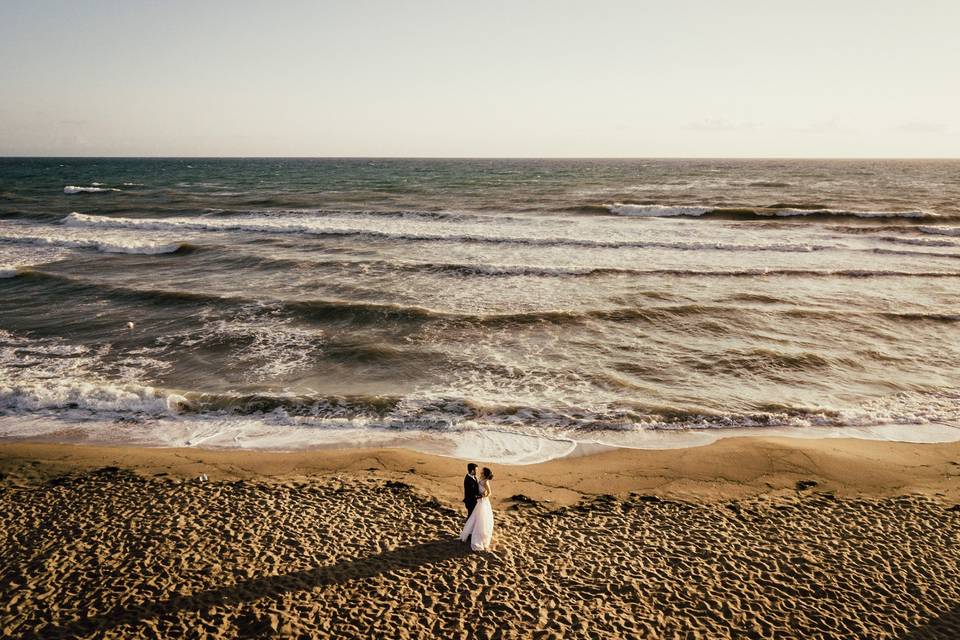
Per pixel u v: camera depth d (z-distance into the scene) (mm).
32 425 11508
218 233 31828
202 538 7906
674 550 7789
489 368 14398
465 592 6922
